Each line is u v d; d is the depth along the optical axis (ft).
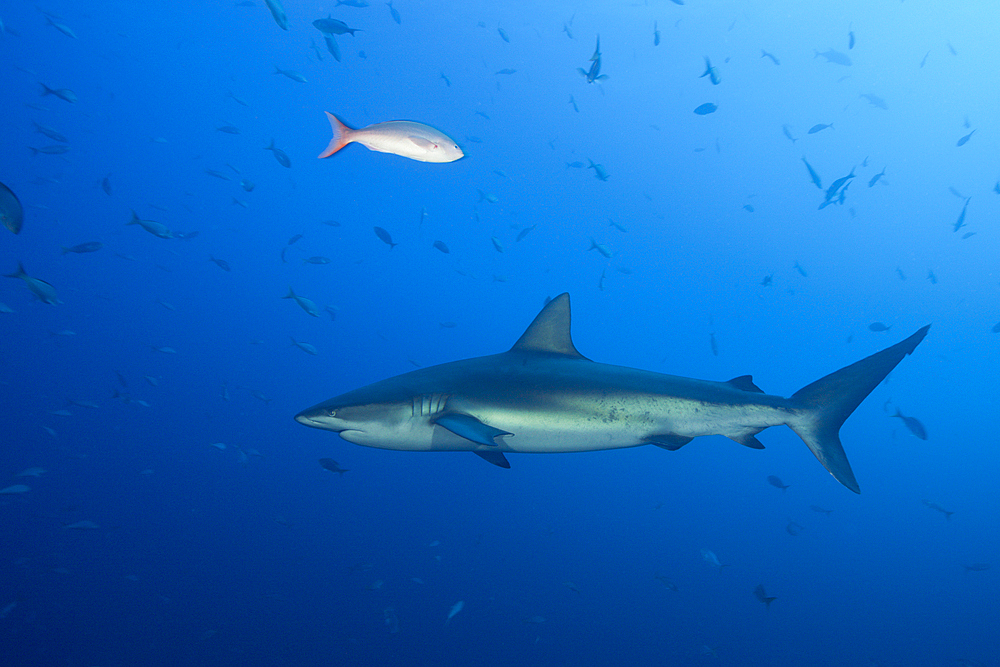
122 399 32.83
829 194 26.89
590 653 27.96
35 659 24.68
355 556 35.73
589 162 32.83
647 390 11.78
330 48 19.79
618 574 35.94
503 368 11.97
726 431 12.05
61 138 36.22
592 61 18.08
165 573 32.45
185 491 46.39
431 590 32.48
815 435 12.25
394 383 11.59
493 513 45.44
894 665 27.66
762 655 28.37
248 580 32.24
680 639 29.53
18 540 35.12
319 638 27.50
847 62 45.09
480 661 26.84
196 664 25.09
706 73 29.81
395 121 12.46
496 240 35.53
